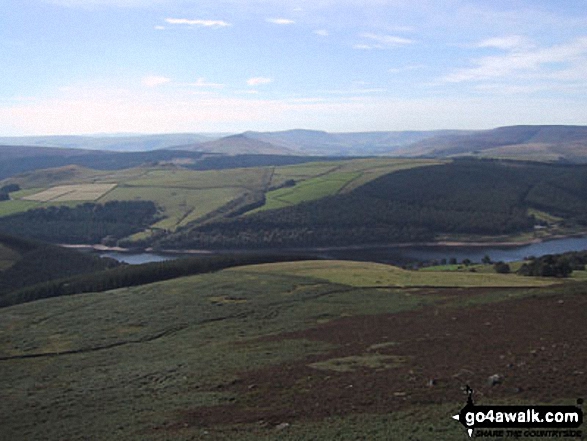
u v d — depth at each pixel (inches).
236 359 1756.9
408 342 1747.0
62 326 2758.4
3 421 1342.3
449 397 1111.6
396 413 1050.1
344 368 1483.8
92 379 1721.2
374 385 1272.1
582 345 1402.6
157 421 1189.1
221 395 1349.7
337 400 1190.9
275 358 1716.3
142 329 2591.0
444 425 948.0
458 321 2011.6
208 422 1146.7
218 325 2541.8
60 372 1927.9
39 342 2485.2
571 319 1770.4
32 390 1669.5
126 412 1301.7
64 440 1149.1
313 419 1082.1
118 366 1905.8
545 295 2262.6
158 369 1731.1
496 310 2110.0
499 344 1549.0
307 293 3191.4
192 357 1886.1
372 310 2600.9
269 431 1036.5
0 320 2989.7
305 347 1862.7
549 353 1358.3
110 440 1101.7
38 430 1245.1
